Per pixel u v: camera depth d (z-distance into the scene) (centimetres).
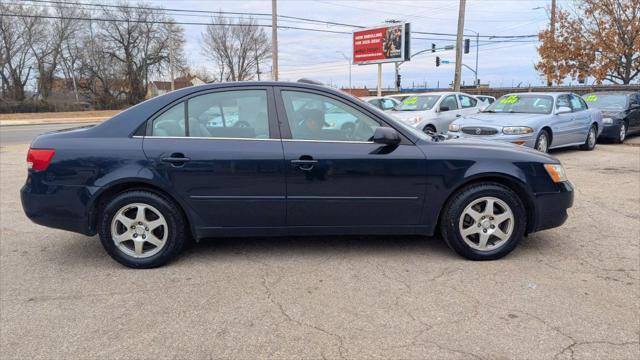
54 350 275
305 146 389
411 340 281
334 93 403
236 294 347
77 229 391
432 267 393
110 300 340
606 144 1299
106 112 4547
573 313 311
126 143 386
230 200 388
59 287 364
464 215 401
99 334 293
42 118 4009
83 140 388
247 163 383
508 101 1077
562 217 413
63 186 384
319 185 389
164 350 274
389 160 390
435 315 311
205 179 384
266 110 397
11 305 334
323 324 302
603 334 285
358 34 3175
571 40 2284
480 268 390
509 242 404
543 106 1020
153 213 395
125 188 394
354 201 394
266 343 280
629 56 2125
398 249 438
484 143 425
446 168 394
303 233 404
